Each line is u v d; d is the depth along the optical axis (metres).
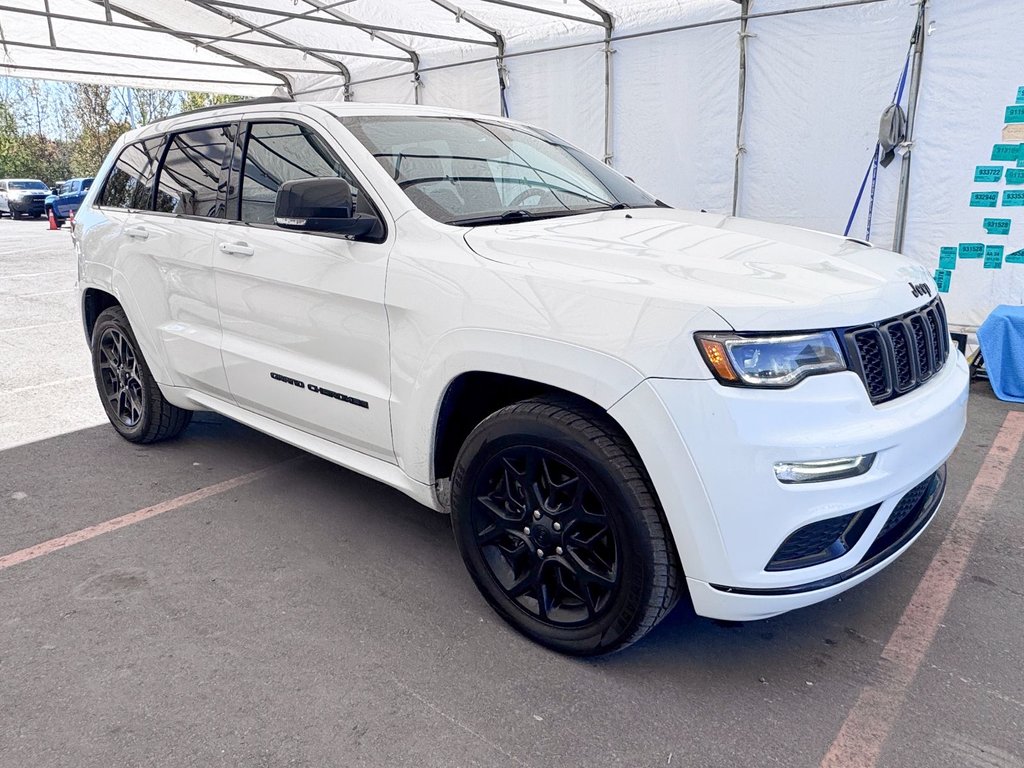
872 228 7.13
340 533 3.35
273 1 9.42
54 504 3.65
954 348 2.89
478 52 10.09
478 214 2.90
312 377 3.06
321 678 2.38
